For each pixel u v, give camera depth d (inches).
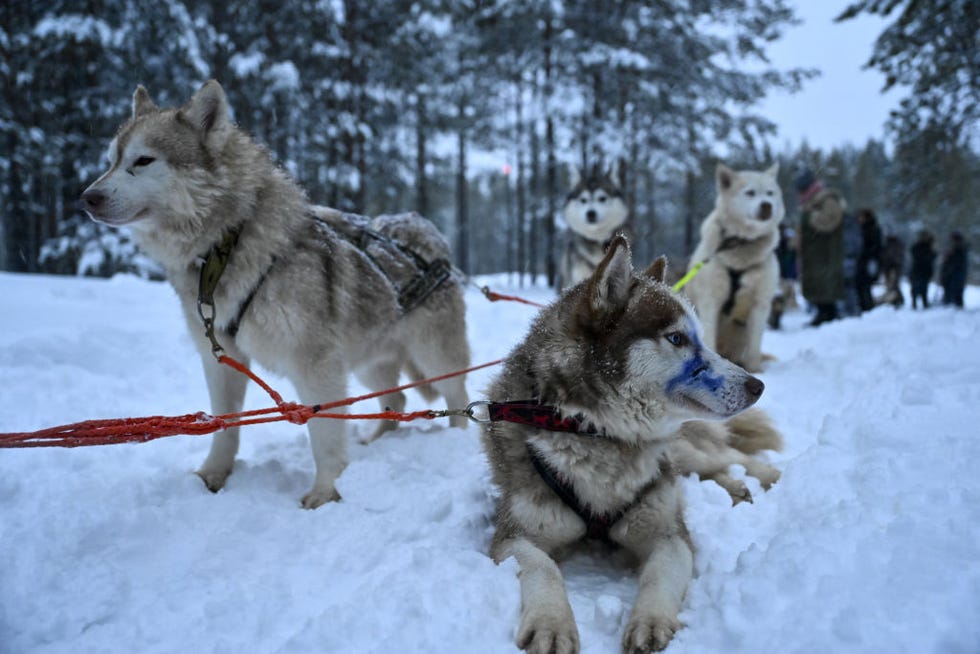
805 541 89.7
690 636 80.3
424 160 877.8
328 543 107.7
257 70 613.6
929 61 501.4
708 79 751.7
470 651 79.2
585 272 371.9
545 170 788.0
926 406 136.2
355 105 701.3
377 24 732.7
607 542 110.5
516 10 724.0
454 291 172.6
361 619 82.1
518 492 104.3
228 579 96.0
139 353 248.5
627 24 718.5
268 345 129.6
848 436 138.6
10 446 92.7
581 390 99.8
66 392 195.0
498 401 114.0
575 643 80.0
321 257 135.9
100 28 546.6
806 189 406.6
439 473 140.9
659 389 99.9
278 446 163.3
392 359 174.7
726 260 269.7
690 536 109.0
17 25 576.4
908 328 238.4
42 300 324.5
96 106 577.6
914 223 1368.1
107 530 104.9
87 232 577.9
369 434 181.6
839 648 68.4
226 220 122.6
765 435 159.5
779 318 443.5
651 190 921.5
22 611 86.1
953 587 73.1
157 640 81.4
